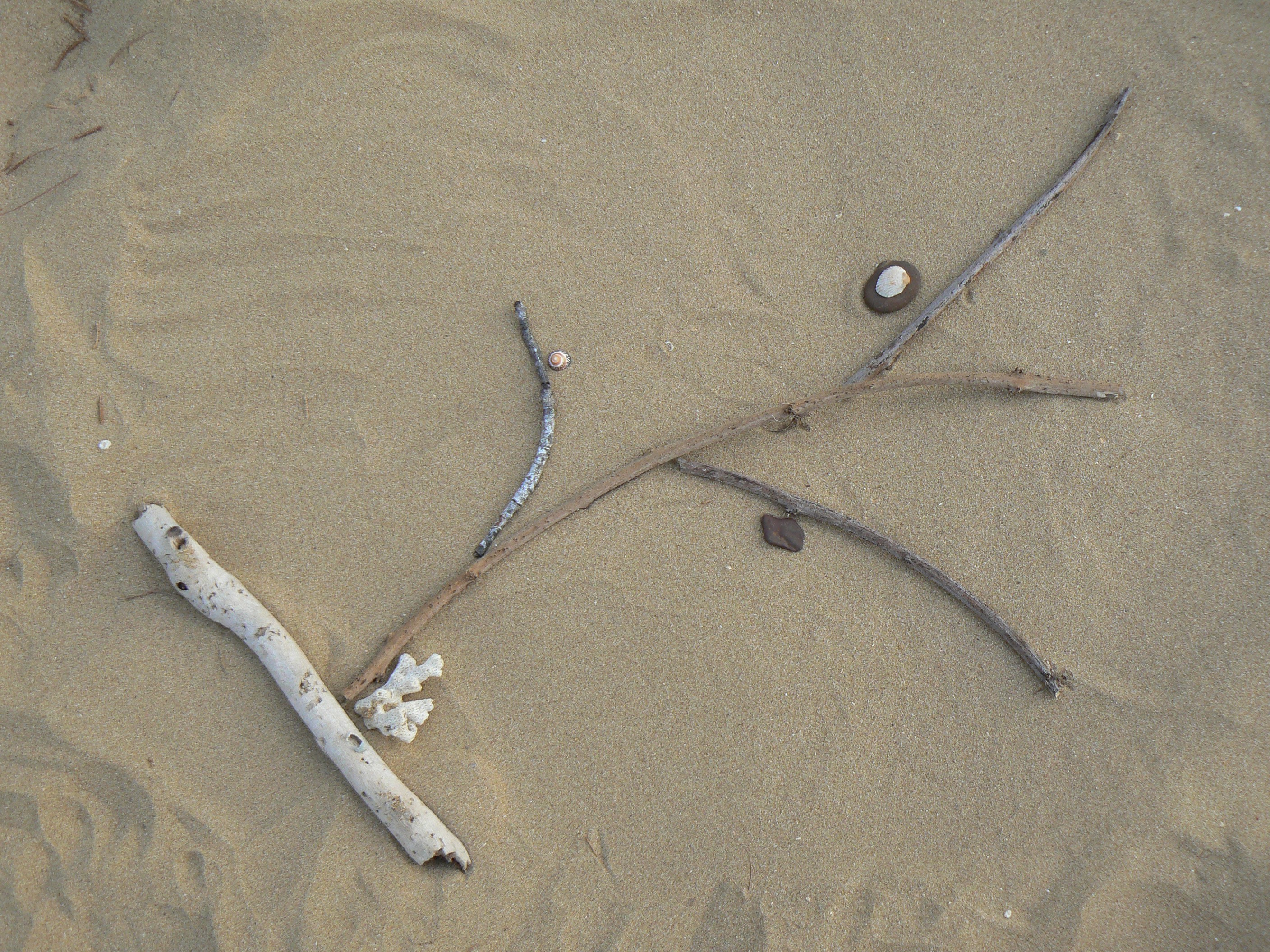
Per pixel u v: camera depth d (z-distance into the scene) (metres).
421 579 2.97
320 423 2.99
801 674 2.97
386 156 3.11
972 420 3.16
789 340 3.18
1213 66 3.28
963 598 3.00
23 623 2.74
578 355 3.12
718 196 3.22
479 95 3.17
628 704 2.92
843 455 3.13
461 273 3.11
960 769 2.94
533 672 2.93
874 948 2.79
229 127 3.02
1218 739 2.96
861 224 3.23
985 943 2.80
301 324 3.02
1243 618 3.03
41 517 2.78
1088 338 3.18
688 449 3.02
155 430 2.89
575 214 3.17
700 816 2.86
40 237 2.90
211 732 2.76
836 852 2.86
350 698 2.81
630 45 3.24
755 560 3.04
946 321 3.19
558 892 2.77
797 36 3.29
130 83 3.03
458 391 3.07
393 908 2.69
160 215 2.96
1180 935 2.85
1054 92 3.29
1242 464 3.11
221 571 2.79
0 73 3.00
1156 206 3.23
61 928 2.59
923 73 3.28
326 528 2.95
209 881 2.63
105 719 2.72
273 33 3.05
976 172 3.25
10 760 2.68
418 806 2.71
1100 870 2.88
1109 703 2.99
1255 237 3.19
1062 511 3.10
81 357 2.86
